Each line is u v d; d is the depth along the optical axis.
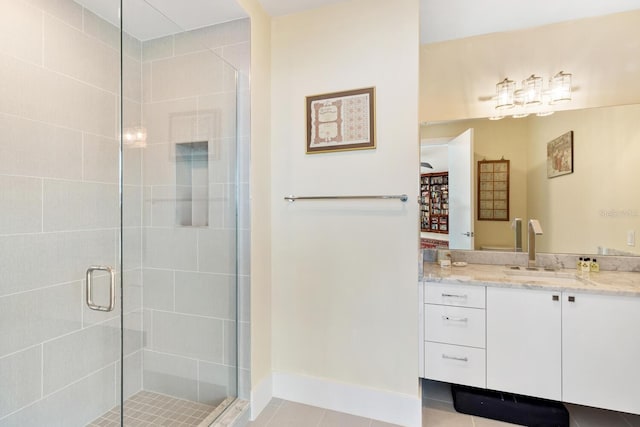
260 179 1.95
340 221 1.94
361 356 1.89
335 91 1.93
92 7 1.79
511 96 2.21
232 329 1.87
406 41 1.80
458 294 1.79
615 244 2.04
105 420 1.81
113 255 1.93
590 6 1.96
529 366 1.68
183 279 1.90
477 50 2.27
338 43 1.93
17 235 1.48
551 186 2.17
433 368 1.83
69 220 1.70
